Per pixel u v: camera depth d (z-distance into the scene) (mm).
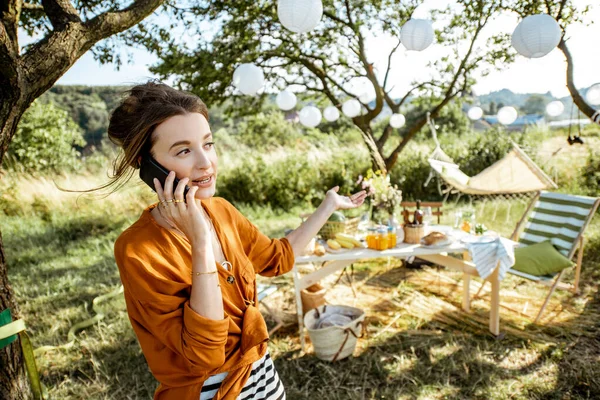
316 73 6488
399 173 8234
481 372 2764
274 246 1336
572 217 3740
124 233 1003
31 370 1816
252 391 1159
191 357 906
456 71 6152
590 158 7098
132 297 968
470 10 5504
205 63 5617
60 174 9477
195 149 977
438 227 3943
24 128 9727
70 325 3668
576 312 3510
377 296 4047
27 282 4793
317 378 2820
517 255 3602
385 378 2770
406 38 3127
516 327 3322
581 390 2559
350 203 1478
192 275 912
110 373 2955
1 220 7484
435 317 3561
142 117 946
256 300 1178
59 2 1706
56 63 1603
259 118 13219
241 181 8359
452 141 9367
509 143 8016
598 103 4020
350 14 5891
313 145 9953
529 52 2602
